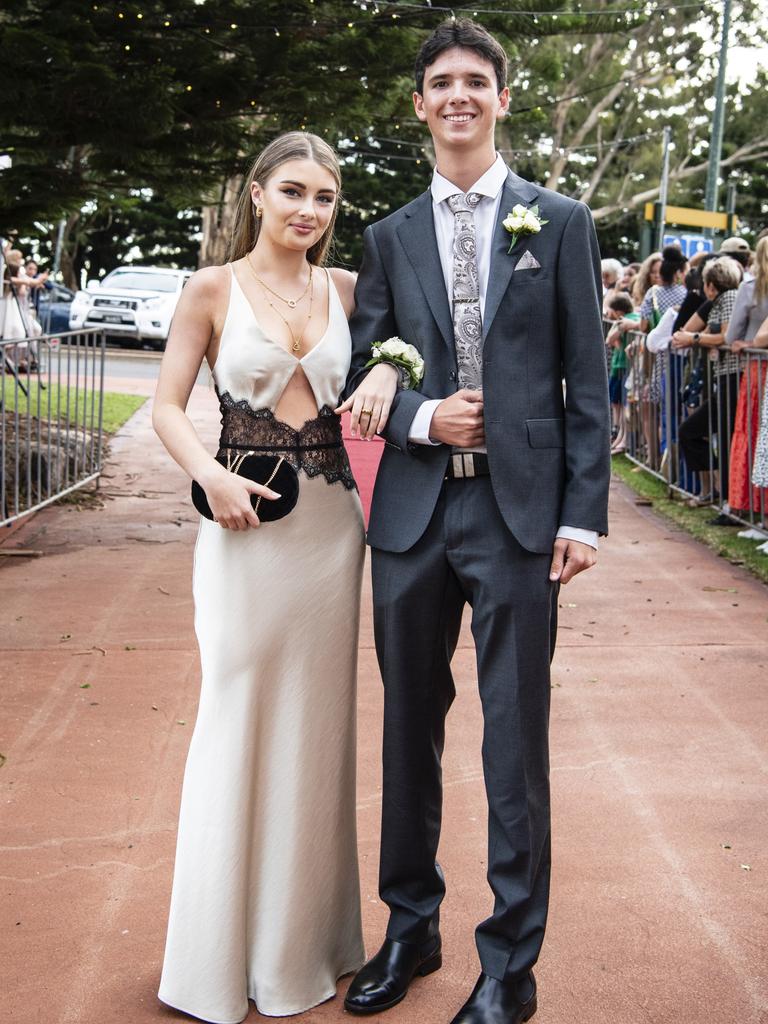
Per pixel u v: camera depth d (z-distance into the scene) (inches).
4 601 237.0
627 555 288.0
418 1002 106.9
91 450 366.9
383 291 109.8
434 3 307.9
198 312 107.1
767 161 1683.1
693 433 324.5
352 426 105.2
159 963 112.3
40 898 123.2
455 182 105.3
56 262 1250.0
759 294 284.5
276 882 106.0
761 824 142.4
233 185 491.8
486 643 103.6
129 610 232.4
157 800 147.2
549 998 106.6
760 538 295.7
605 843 137.1
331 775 108.0
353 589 109.6
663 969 111.3
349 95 312.3
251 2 285.7
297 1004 105.7
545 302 103.3
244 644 104.3
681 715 179.2
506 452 102.0
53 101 256.4
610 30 343.0
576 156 1557.6
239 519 102.6
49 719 173.8
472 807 146.9
